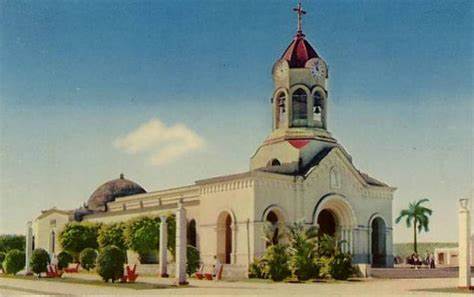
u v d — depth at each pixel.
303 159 69.44
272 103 74.50
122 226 79.94
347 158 71.56
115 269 47.69
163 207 79.44
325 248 54.62
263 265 54.38
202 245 68.38
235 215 64.62
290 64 73.06
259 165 73.69
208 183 68.38
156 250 74.44
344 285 47.31
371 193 73.88
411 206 101.56
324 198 68.38
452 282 52.50
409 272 63.03
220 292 39.56
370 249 72.38
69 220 96.31
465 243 42.22
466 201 42.75
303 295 37.44
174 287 43.88
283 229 63.94
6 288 43.59
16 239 97.06
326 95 74.06
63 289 42.50
